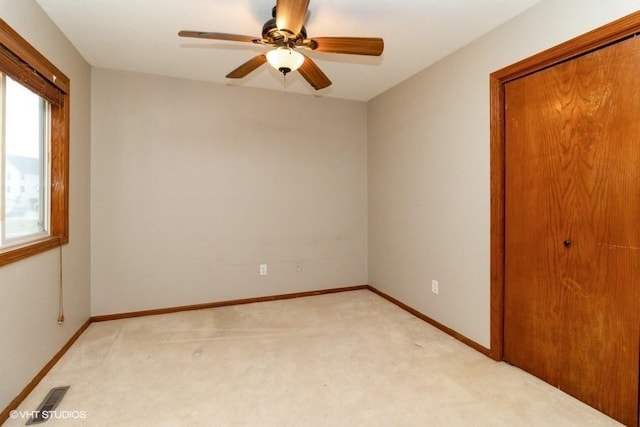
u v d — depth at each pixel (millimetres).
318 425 1649
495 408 1778
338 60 2791
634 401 1613
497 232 2273
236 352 2414
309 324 2941
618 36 1614
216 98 3367
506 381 2037
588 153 1779
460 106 2568
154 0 1961
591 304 1784
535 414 1731
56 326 2268
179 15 2125
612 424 1657
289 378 2068
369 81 3307
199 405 1802
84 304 2818
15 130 1953
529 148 2086
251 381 2035
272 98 3592
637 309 1602
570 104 1852
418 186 3086
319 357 2338
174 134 3227
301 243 3773
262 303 3527
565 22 1826
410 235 3221
